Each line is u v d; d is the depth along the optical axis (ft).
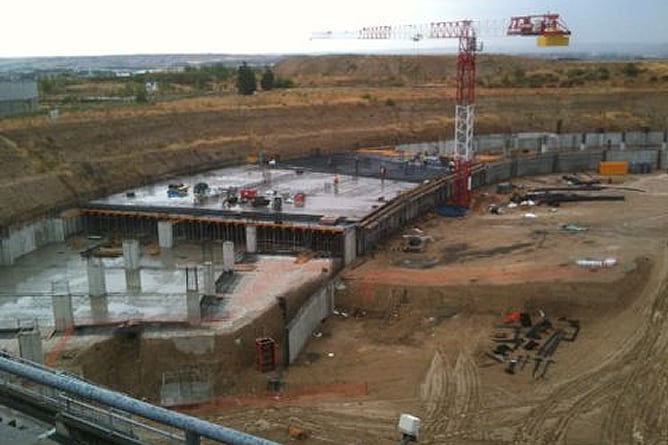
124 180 232.12
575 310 147.23
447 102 345.31
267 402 115.34
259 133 292.61
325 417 109.91
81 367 114.42
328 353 134.31
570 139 321.11
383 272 166.40
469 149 235.20
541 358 128.16
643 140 328.08
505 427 105.40
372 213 193.67
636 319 141.08
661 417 106.63
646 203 233.14
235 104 308.81
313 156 290.15
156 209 202.28
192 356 122.11
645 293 150.92
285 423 108.17
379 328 145.89
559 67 481.87
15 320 133.69
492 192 254.88
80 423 28.58
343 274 165.68
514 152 303.68
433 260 175.73
